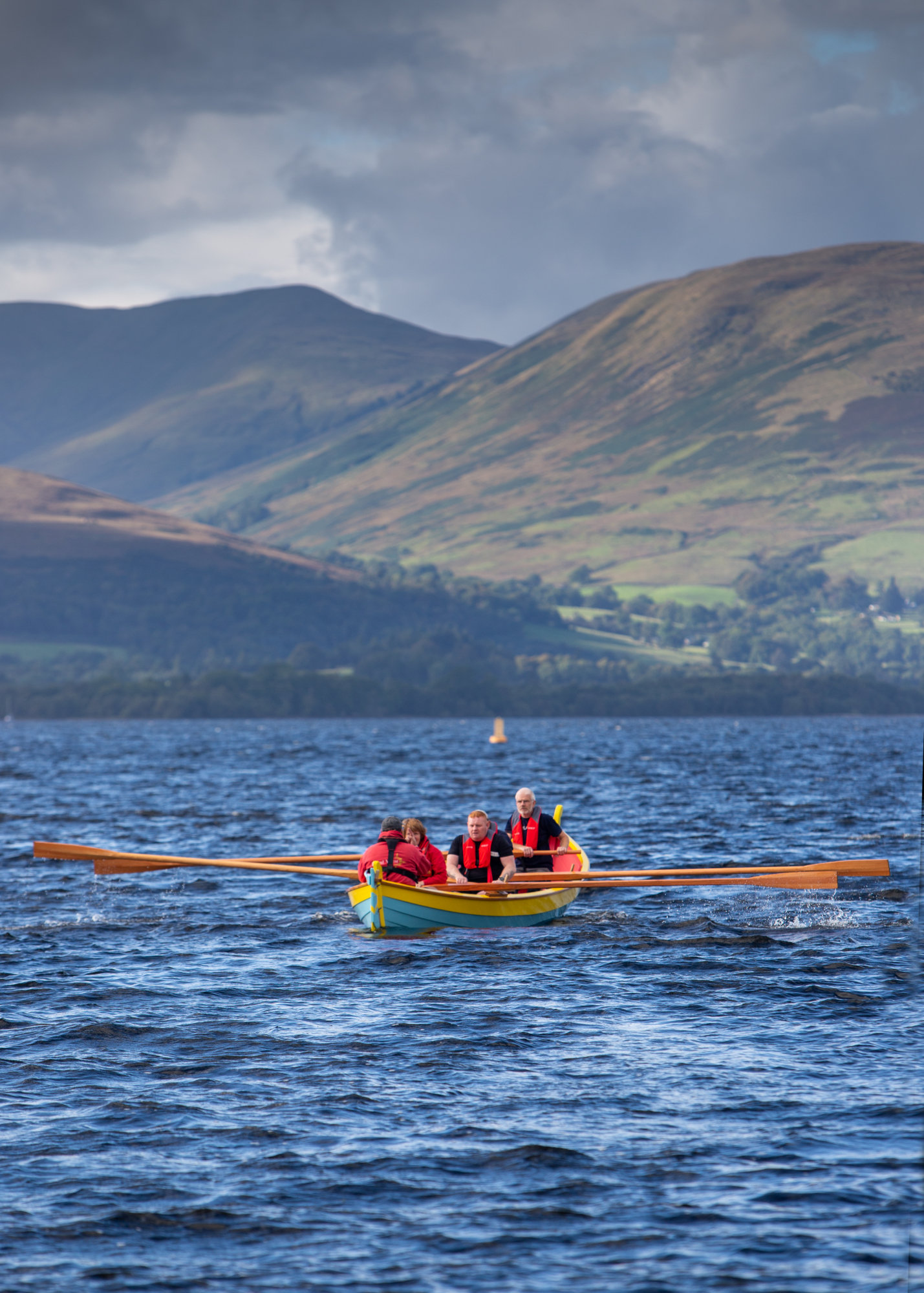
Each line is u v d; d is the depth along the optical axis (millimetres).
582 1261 20109
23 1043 32281
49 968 41469
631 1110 26547
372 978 39906
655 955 43219
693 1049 31094
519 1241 20812
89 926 49656
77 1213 21906
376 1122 26125
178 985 38938
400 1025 33906
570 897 53281
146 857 51000
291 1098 27688
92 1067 30141
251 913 52625
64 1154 24469
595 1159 23953
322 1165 23875
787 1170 23250
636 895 56938
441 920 47719
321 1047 31781
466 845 50438
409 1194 22594
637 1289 19219
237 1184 23094
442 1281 19594
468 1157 24188
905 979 38812
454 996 37344
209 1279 19703
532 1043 31906
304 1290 19375
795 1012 34688
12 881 62156
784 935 46531
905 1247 20234
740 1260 19984
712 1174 23172
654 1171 23359
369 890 46594
